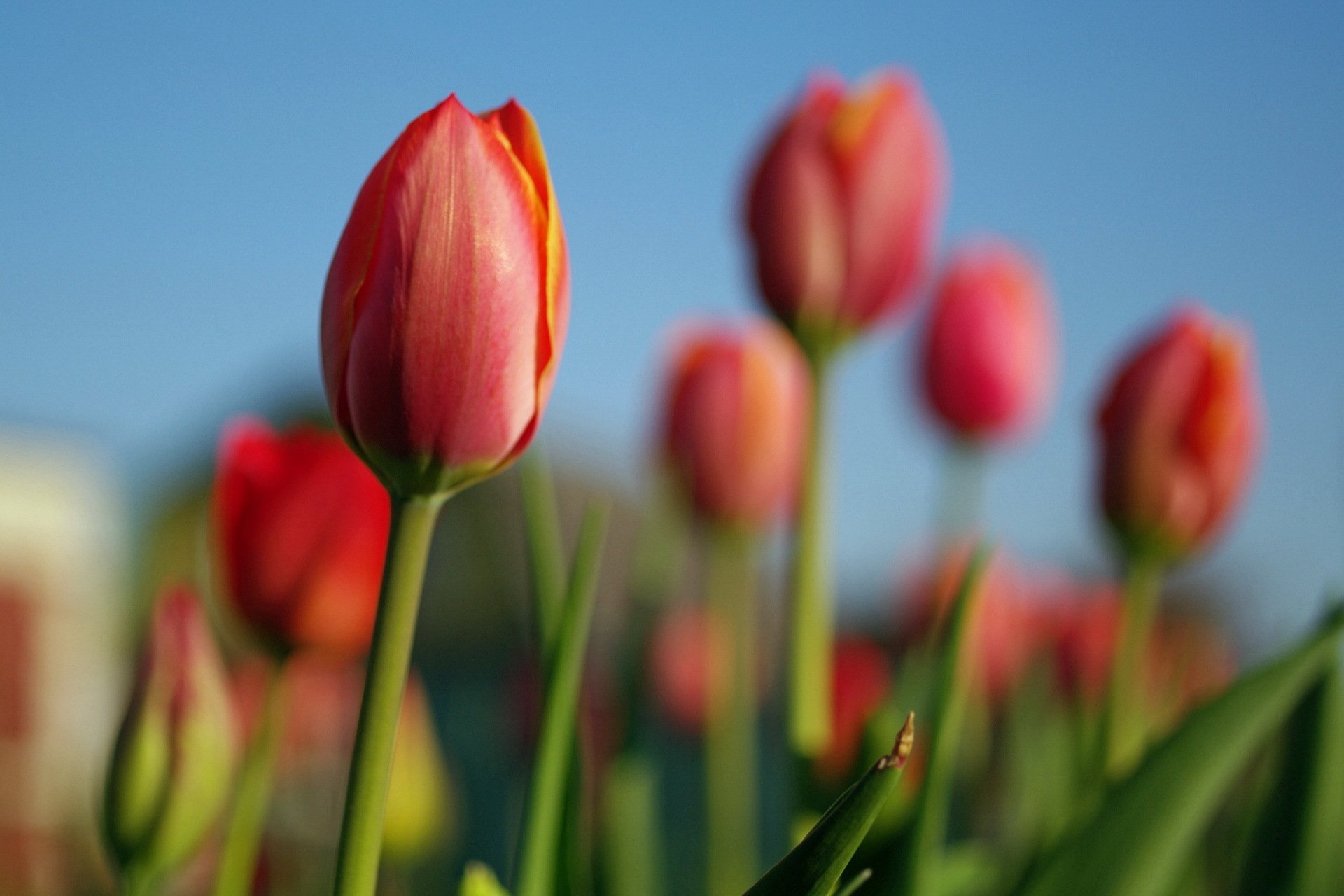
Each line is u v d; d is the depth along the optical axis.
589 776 0.73
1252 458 0.70
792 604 0.65
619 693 0.71
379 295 0.48
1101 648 0.84
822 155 0.67
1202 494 0.69
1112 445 0.70
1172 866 0.56
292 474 0.64
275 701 0.64
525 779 0.81
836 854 0.40
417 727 0.79
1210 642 0.96
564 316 0.51
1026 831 0.81
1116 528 0.70
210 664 0.62
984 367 0.87
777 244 0.68
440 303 0.47
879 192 0.67
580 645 0.57
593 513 0.57
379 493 0.65
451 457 0.48
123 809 0.61
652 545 0.79
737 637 0.79
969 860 0.66
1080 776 0.72
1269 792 0.62
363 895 0.46
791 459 0.81
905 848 0.56
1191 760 0.56
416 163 0.48
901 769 0.40
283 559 0.64
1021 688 0.89
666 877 0.87
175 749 0.61
